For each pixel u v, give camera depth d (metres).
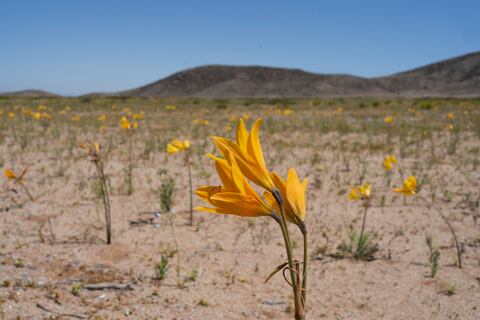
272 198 1.22
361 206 5.52
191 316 2.83
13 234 4.27
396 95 111.25
